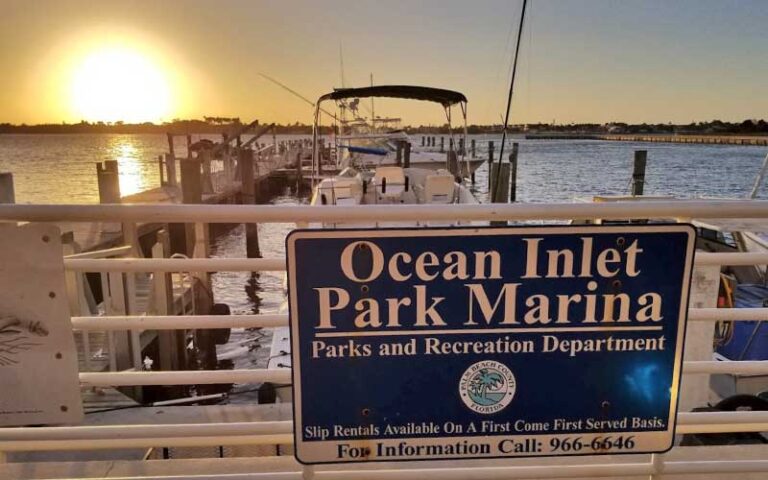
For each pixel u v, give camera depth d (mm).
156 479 1757
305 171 31266
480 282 1618
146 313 5727
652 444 1726
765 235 5301
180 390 6039
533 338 1653
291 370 1652
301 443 1696
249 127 24531
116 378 1757
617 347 1663
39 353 1698
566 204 1610
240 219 1581
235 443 1804
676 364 1679
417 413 1689
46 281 1655
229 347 8039
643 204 1601
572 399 1689
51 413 1735
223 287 12898
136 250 4340
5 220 1588
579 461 2061
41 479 1957
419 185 9305
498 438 1711
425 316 1630
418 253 1596
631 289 1632
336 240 1583
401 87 8734
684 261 1620
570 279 1622
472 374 1670
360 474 1746
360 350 1646
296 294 1607
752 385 3850
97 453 2662
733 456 2098
